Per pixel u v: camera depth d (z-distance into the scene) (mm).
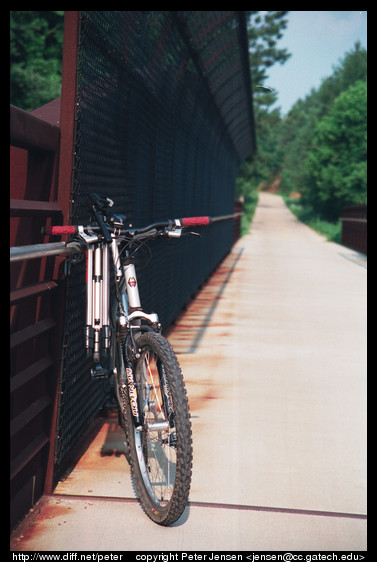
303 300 9938
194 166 8898
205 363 5707
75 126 2906
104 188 3648
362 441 3828
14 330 2715
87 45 3082
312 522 2779
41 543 2490
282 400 4633
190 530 2656
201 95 8297
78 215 3014
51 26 26891
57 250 2562
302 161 85375
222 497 3010
